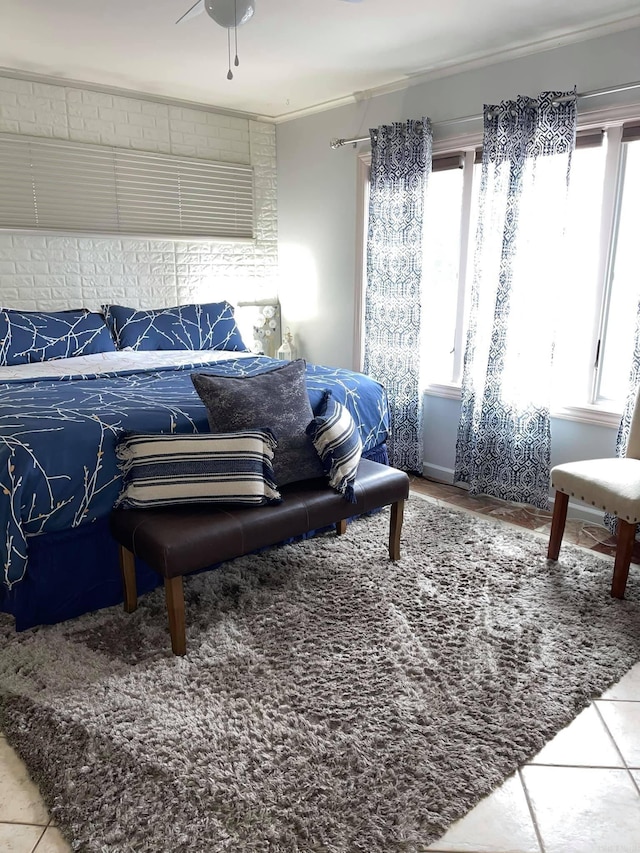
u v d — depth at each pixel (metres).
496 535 3.19
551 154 3.19
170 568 2.09
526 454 3.52
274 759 1.73
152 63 3.63
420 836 1.50
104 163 4.19
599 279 3.29
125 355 3.80
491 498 3.81
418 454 4.14
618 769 1.73
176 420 2.62
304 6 2.83
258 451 2.43
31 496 2.22
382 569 2.82
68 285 4.20
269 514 2.35
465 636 2.30
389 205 3.98
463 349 3.99
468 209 3.80
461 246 3.87
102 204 4.24
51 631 2.33
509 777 1.70
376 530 3.25
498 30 3.11
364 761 1.71
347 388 3.31
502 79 3.45
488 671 2.11
